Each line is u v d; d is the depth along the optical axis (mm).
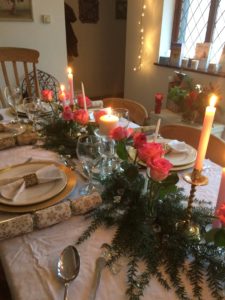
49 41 2924
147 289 578
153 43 3062
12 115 1592
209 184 968
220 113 2367
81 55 4621
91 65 4793
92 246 683
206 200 877
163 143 1176
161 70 3029
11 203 789
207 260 641
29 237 708
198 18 2699
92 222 752
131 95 3646
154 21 2969
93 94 5023
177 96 2422
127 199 792
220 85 2383
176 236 688
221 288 583
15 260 644
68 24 3766
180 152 1123
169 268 625
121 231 710
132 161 898
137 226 708
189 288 587
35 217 722
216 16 2523
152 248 665
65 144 1199
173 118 2395
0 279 1219
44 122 1412
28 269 621
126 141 860
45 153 1162
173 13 2891
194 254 656
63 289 575
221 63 2441
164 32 2939
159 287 583
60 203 785
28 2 2658
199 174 695
